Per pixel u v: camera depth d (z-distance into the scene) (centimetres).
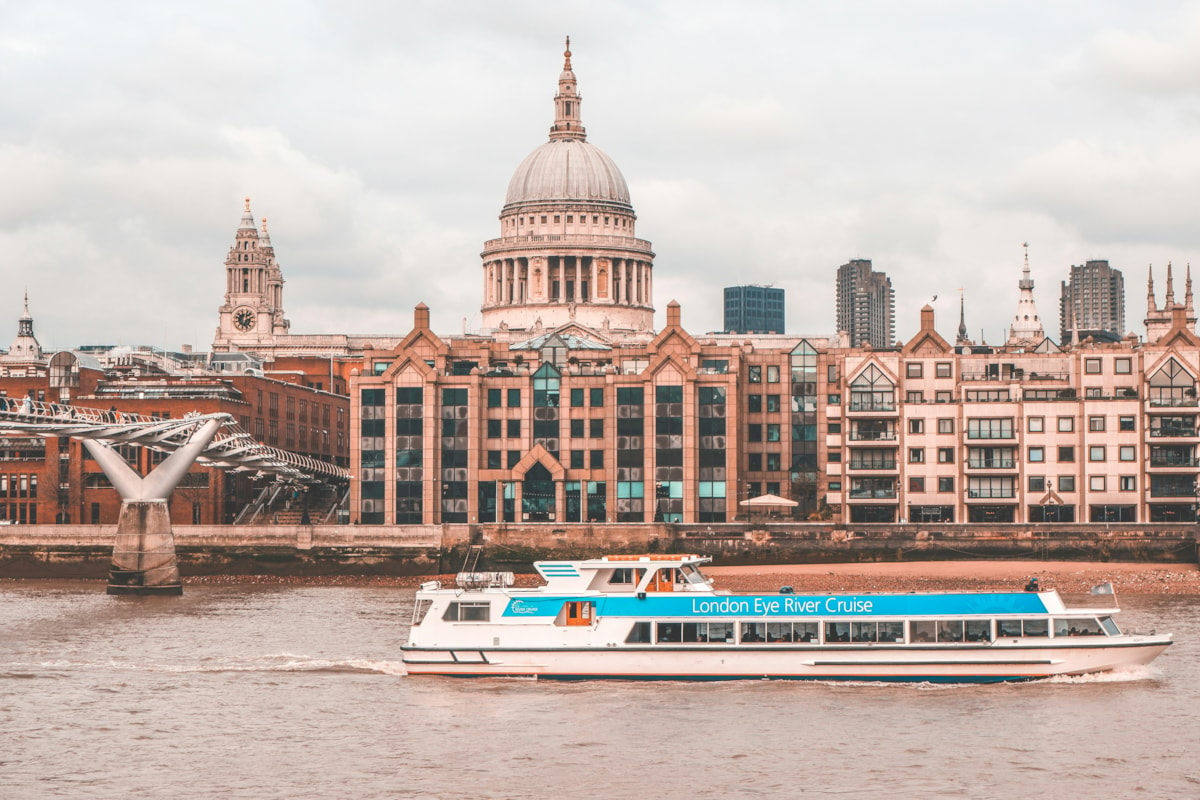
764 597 9694
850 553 18262
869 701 9069
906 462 19300
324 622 13050
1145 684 9456
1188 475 18888
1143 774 7506
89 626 12825
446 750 8000
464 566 17325
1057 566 17425
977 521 19175
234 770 7644
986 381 19288
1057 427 19038
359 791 7288
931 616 9569
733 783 7375
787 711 8819
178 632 12338
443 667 9869
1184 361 18925
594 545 18575
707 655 9638
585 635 9725
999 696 9169
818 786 7325
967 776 7475
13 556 19125
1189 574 16750
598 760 7788
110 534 19050
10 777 7538
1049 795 7181
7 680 9925
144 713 8900
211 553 18888
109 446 16662
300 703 9131
